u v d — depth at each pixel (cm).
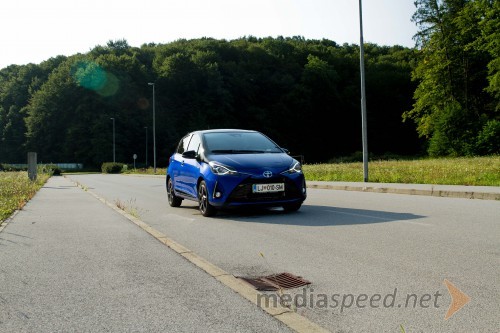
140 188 2147
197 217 955
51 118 8988
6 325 340
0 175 3172
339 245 616
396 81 9825
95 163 8462
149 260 541
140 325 334
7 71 11981
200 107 9719
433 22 5438
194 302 384
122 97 8931
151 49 12194
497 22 4428
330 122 9906
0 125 9844
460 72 5638
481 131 5078
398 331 318
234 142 1011
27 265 523
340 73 10712
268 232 737
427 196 1341
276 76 10762
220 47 11650
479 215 884
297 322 333
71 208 1152
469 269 475
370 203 1152
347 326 330
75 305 382
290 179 901
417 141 9588
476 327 321
